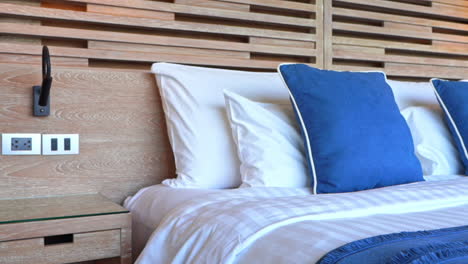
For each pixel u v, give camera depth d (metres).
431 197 1.44
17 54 1.90
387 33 2.81
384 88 1.93
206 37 2.34
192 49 2.25
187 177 1.86
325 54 2.61
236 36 2.42
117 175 1.99
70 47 2.04
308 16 2.61
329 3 2.63
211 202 1.46
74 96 1.90
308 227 1.11
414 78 3.01
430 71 2.98
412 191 1.47
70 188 1.90
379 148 1.72
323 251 0.96
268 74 2.19
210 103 1.93
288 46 2.51
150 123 2.06
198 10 2.24
